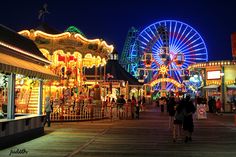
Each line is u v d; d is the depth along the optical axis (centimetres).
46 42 2436
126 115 2805
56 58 2756
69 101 2506
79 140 1410
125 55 7575
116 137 1523
